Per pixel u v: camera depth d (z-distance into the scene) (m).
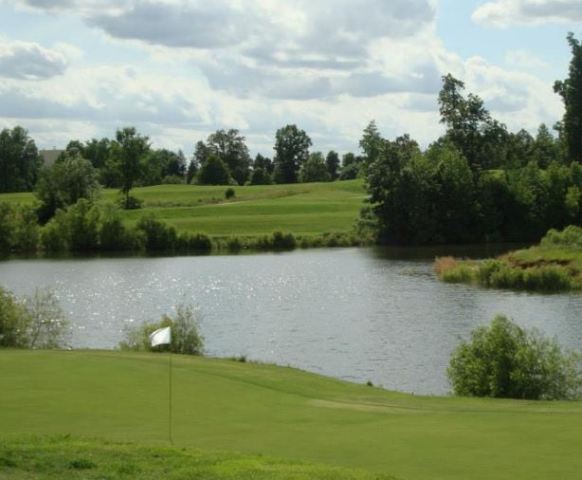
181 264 93.00
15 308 40.16
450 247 113.00
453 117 136.75
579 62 130.12
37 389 21.11
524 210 123.06
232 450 15.20
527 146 168.38
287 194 176.88
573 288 66.94
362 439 16.31
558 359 27.77
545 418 18.34
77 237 111.25
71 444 14.64
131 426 17.44
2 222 109.62
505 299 61.25
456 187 120.00
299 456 14.90
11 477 12.40
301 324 51.91
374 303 60.59
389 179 118.81
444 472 13.68
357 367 38.91
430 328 49.25
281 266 89.38
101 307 60.34
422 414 19.41
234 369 26.95
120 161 158.38
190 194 179.00
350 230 122.94
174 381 23.02
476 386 27.28
